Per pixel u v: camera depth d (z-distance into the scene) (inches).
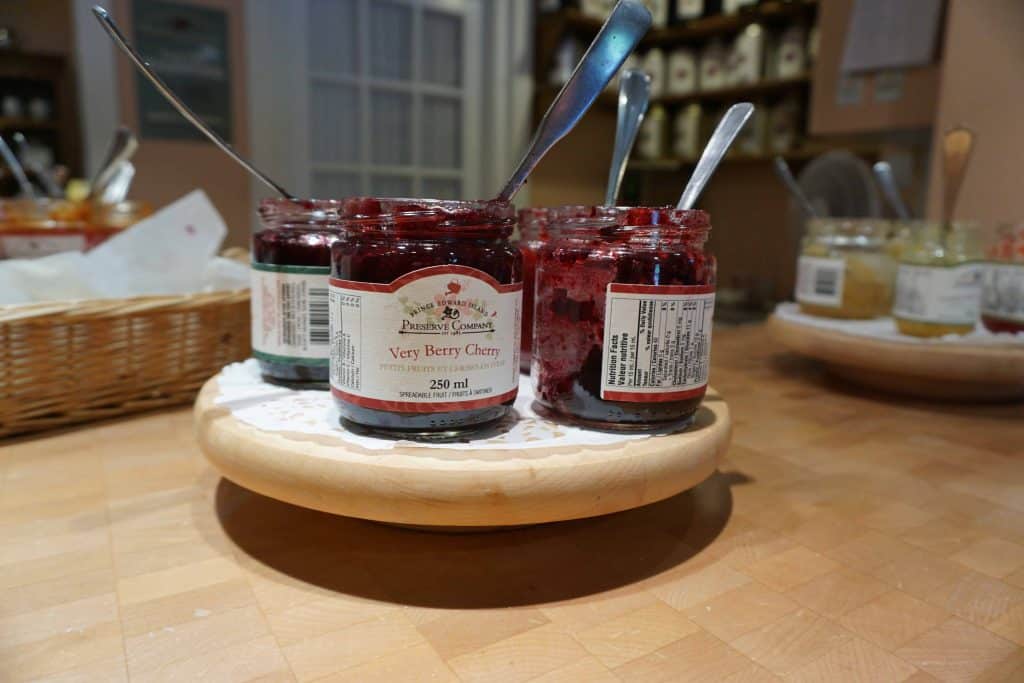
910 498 20.4
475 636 13.1
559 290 17.0
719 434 17.3
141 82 68.9
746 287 81.1
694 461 16.0
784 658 12.6
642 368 16.3
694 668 12.3
